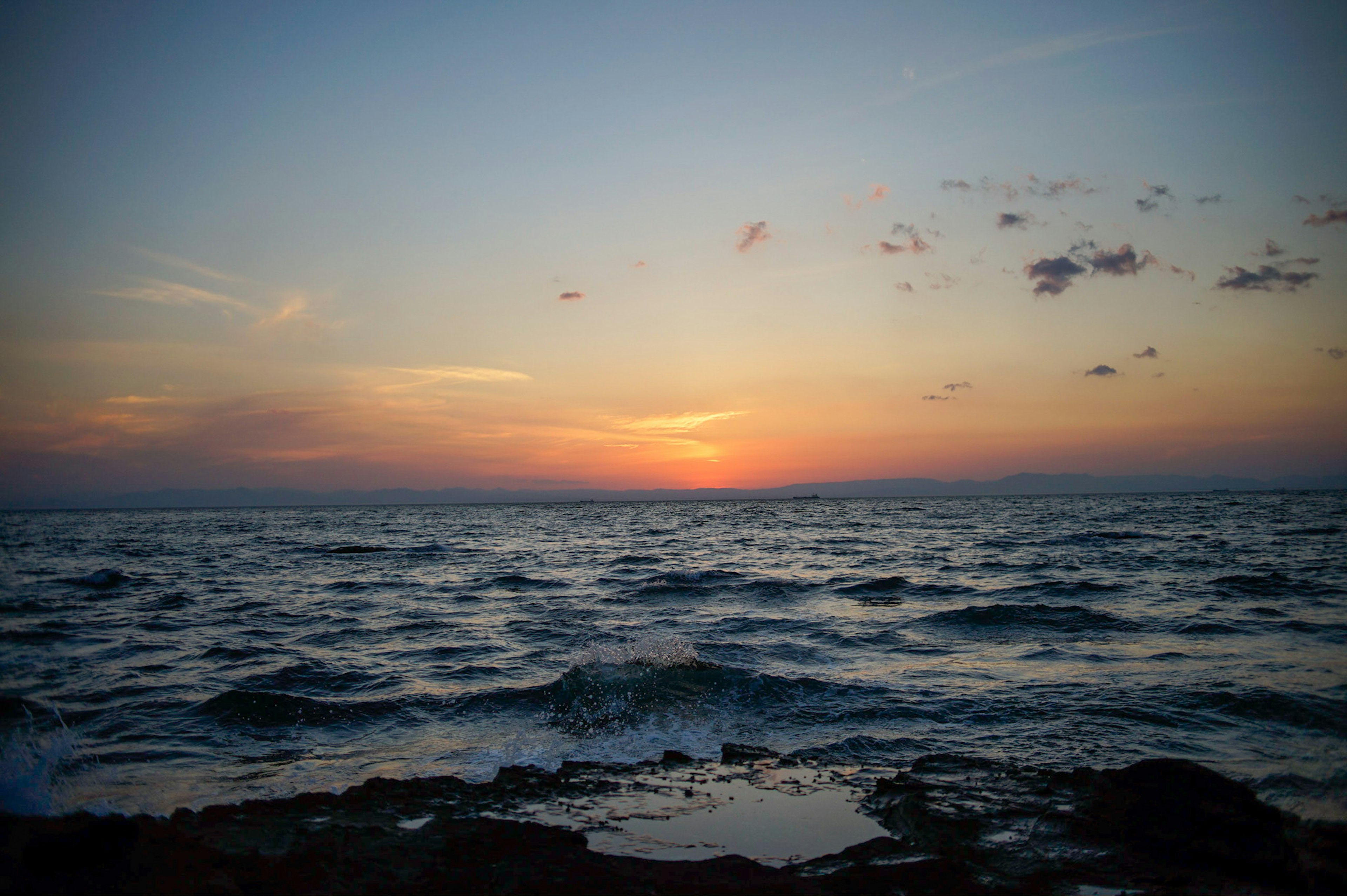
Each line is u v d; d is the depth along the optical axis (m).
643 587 23.25
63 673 11.52
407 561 35.03
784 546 42.91
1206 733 8.08
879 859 4.98
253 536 61.56
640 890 4.36
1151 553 31.55
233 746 8.20
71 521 109.75
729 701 9.73
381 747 8.24
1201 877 4.70
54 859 4.17
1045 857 4.98
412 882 4.39
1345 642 12.66
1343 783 6.52
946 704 9.49
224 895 3.99
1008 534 49.25
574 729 8.83
